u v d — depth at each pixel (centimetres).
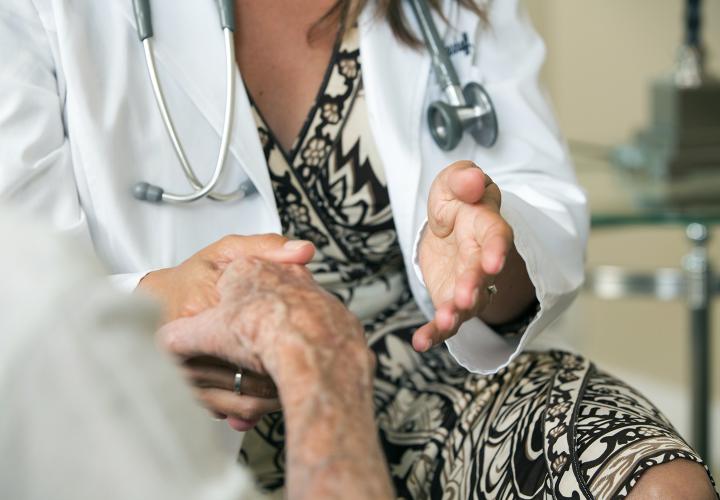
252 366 80
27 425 51
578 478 105
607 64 295
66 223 127
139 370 55
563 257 135
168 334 88
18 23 131
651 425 109
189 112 136
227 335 81
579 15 296
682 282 222
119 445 53
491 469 119
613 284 228
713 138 223
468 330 126
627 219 186
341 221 142
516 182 145
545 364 133
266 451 138
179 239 134
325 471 63
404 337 144
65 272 54
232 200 136
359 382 71
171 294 108
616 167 231
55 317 52
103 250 132
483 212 105
